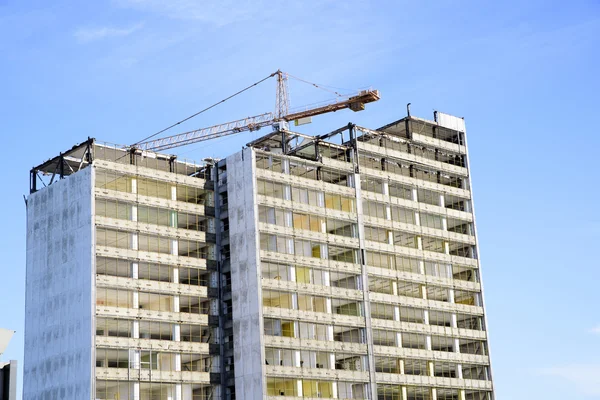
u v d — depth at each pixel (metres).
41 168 139.25
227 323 133.00
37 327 129.38
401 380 140.00
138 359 123.12
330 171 144.00
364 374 135.75
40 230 133.25
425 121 156.75
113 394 119.69
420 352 144.00
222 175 140.00
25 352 130.25
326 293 135.50
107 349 120.94
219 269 135.62
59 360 124.12
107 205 126.50
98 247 123.81
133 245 127.31
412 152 155.00
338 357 134.38
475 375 150.88
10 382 44.94
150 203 130.75
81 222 126.00
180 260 131.38
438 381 144.88
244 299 130.50
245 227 133.12
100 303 121.88
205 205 137.12
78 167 138.25
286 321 130.12
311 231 137.12
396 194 149.88
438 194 156.00
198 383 128.38
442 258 152.25
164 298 128.38
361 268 140.75
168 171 139.00
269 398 124.88
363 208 144.50
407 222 149.38
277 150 148.75
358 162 146.50
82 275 123.69
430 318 147.62
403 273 146.00
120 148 133.50
